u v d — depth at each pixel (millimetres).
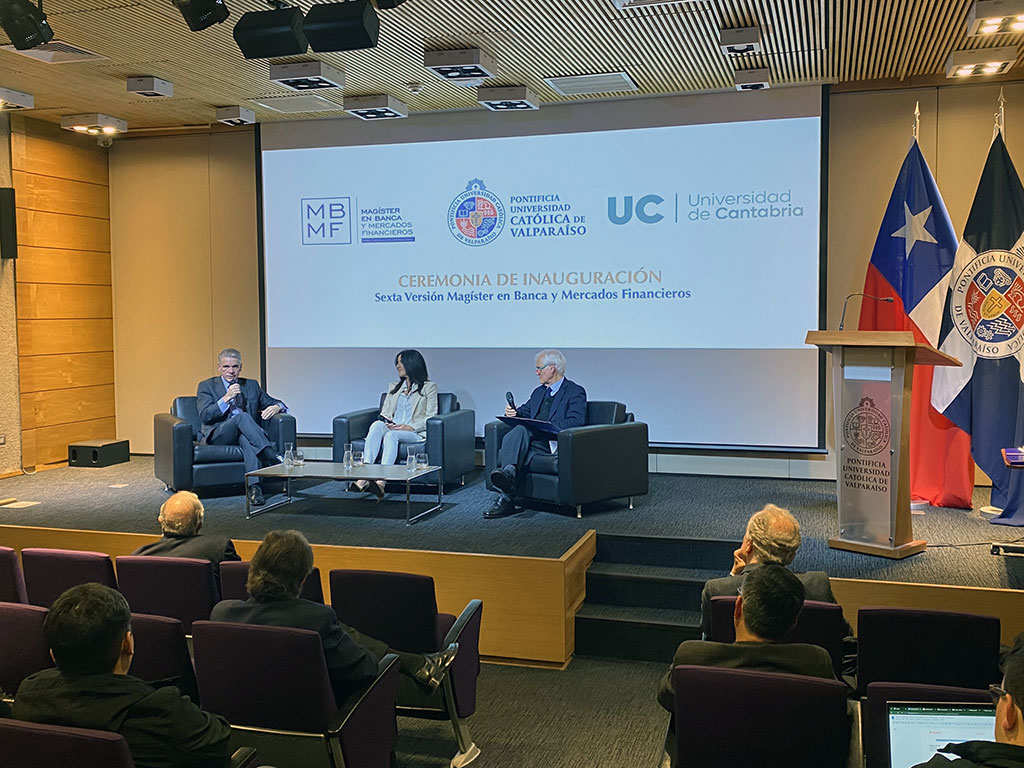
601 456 5906
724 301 7102
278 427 6887
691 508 6125
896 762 1869
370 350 7871
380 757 2895
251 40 4344
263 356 8117
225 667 2666
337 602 3445
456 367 7680
